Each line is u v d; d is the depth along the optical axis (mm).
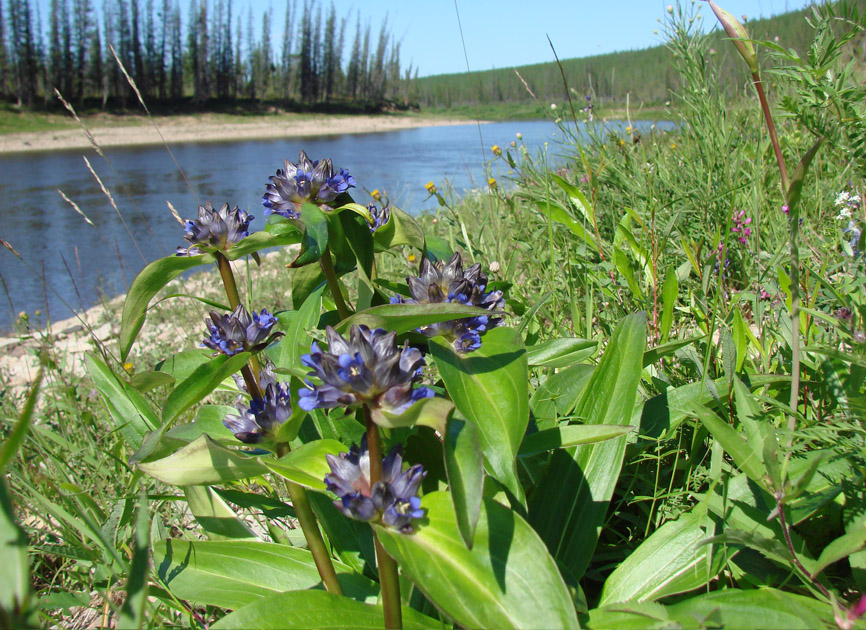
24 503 2500
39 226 13836
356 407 1367
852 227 2490
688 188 3770
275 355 2084
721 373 2273
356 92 89375
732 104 4520
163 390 3221
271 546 1865
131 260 10352
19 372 4828
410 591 1643
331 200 2016
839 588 1602
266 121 64188
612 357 1902
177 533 2477
